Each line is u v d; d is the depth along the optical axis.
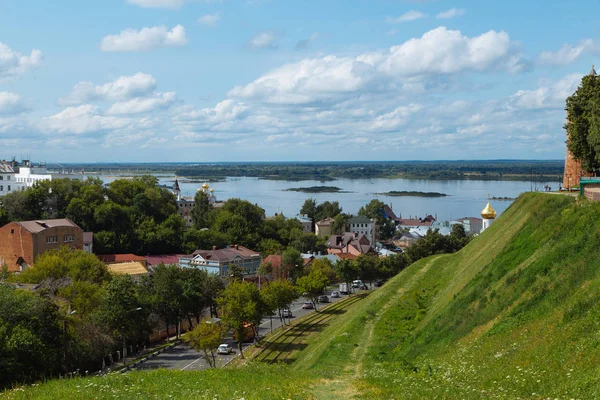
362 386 30.28
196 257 135.62
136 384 29.77
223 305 82.69
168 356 79.12
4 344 49.94
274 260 141.12
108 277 102.44
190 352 81.88
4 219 146.50
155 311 87.56
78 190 165.25
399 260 139.00
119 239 153.62
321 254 174.62
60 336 59.94
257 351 80.50
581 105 68.44
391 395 27.28
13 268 121.31
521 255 47.00
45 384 29.89
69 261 102.12
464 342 39.97
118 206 161.12
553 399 23.30
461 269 65.88
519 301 39.25
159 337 92.12
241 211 189.00
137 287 87.06
